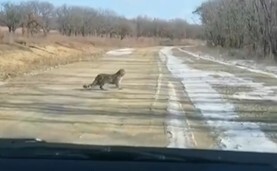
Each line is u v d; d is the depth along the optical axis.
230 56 53.88
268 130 10.71
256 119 12.31
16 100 15.48
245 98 17.17
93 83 20.11
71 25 100.12
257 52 48.38
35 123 11.30
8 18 64.44
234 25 63.22
